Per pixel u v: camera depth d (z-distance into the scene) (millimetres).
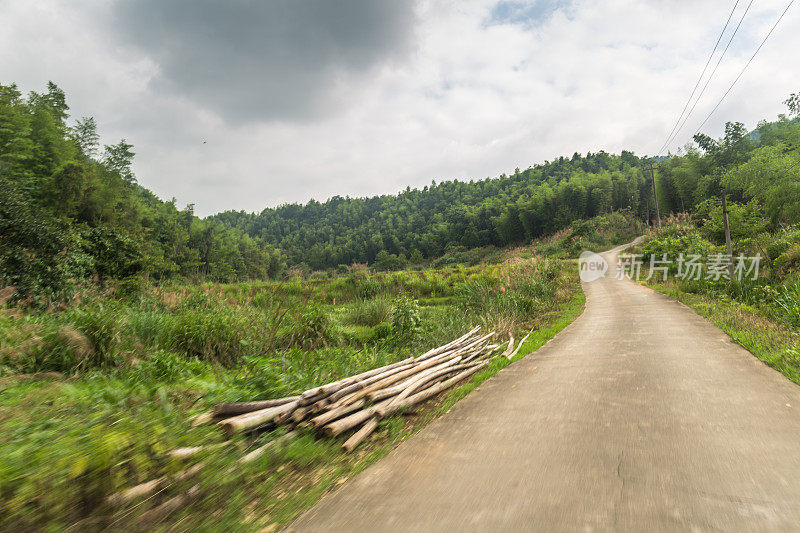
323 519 2699
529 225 108312
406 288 22391
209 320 8633
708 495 2727
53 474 2633
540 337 11141
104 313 6973
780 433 3748
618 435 3920
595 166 163375
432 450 3879
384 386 5277
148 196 75438
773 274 16312
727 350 7758
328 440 4082
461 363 7387
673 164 79125
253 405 4055
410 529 2529
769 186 33125
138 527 2467
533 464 3396
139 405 4230
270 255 117500
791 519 2395
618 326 12211
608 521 2479
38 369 5516
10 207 10781
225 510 2768
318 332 10094
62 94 32938
